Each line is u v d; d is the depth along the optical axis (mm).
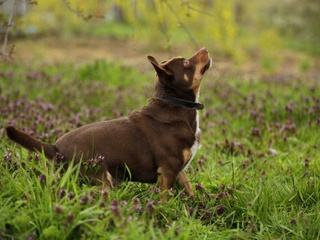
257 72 20969
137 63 20875
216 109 12266
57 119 10414
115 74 16359
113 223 5367
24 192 5637
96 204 5473
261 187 6742
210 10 23531
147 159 6578
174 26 22719
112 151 6477
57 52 23188
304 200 6785
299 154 9156
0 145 7570
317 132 10461
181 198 6625
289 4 29578
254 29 32250
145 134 6609
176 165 6570
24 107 10773
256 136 10078
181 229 5633
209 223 6219
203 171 8078
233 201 6668
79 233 5234
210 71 17969
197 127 6938
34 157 6691
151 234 5117
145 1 22781
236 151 9320
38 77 14805
